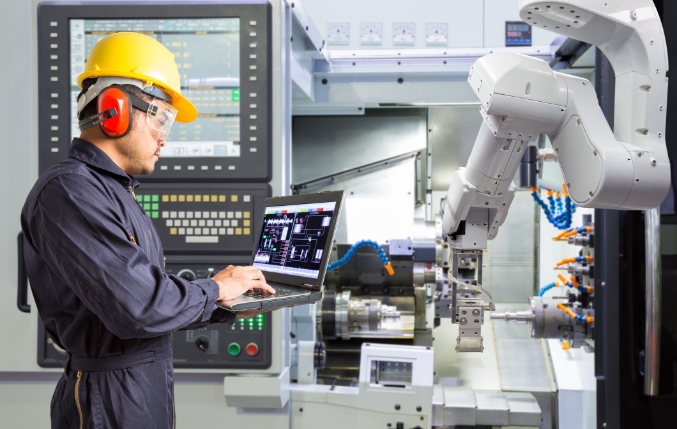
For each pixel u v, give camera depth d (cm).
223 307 124
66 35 199
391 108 312
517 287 332
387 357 222
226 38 198
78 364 123
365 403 217
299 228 159
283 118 204
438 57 260
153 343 128
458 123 314
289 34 209
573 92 135
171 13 197
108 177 124
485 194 164
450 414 263
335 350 313
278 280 159
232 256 201
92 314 121
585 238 226
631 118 131
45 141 201
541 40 271
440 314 263
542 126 138
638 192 128
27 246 125
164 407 128
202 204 201
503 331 331
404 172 312
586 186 132
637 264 194
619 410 196
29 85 205
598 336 213
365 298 308
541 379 303
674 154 180
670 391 185
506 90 130
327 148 315
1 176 206
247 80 198
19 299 205
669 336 183
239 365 200
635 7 127
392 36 273
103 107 119
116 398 120
